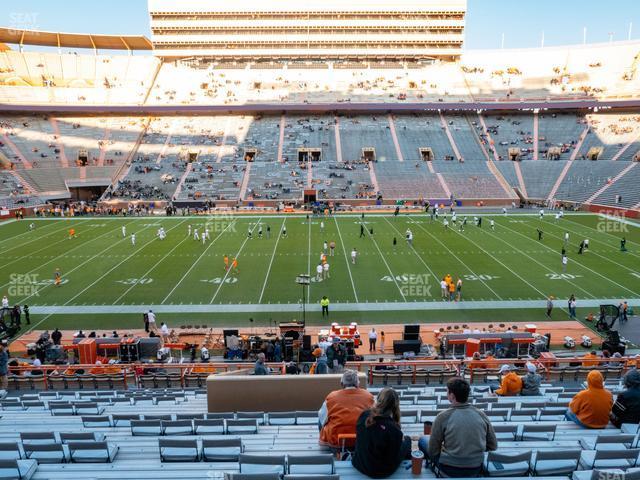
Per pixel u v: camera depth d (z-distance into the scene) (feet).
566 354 61.41
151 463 21.17
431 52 298.15
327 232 140.77
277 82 274.36
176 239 132.16
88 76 270.87
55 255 115.14
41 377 45.70
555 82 260.83
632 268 100.73
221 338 68.64
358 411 19.08
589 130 227.61
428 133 240.53
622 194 175.63
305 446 21.53
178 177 207.92
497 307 80.53
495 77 276.00
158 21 292.40
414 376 45.98
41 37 268.21
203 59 301.63
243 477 15.93
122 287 91.71
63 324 75.25
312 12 295.07
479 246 120.57
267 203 192.13
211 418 27.43
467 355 61.16
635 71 251.80
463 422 15.55
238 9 293.23
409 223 155.12
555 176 203.82
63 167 207.41
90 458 21.44
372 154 228.02
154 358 61.41
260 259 110.22
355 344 65.21
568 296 84.99
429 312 78.69
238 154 224.74
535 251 115.03
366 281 93.97
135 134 236.02
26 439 23.45
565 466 18.08
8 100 230.68
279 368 46.75
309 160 221.66
